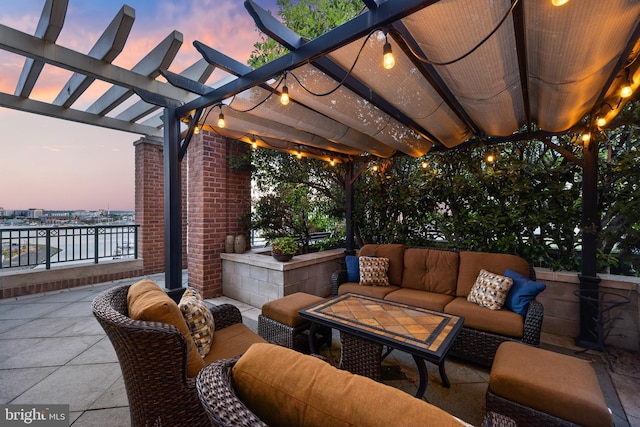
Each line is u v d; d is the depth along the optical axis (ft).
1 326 9.84
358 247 16.40
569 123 8.00
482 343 7.55
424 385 5.74
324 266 13.76
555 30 4.23
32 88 11.04
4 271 13.35
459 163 11.94
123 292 5.28
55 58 8.39
